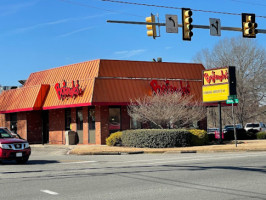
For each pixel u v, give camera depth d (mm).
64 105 32125
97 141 31281
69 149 26812
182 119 30594
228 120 62219
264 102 56656
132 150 23859
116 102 30406
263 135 34219
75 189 9930
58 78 34906
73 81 31609
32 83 38000
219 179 11250
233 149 22891
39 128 37875
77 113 33438
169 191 9438
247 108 55906
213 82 30234
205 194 8961
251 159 17094
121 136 27812
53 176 12625
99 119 31219
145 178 11750
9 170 14719
